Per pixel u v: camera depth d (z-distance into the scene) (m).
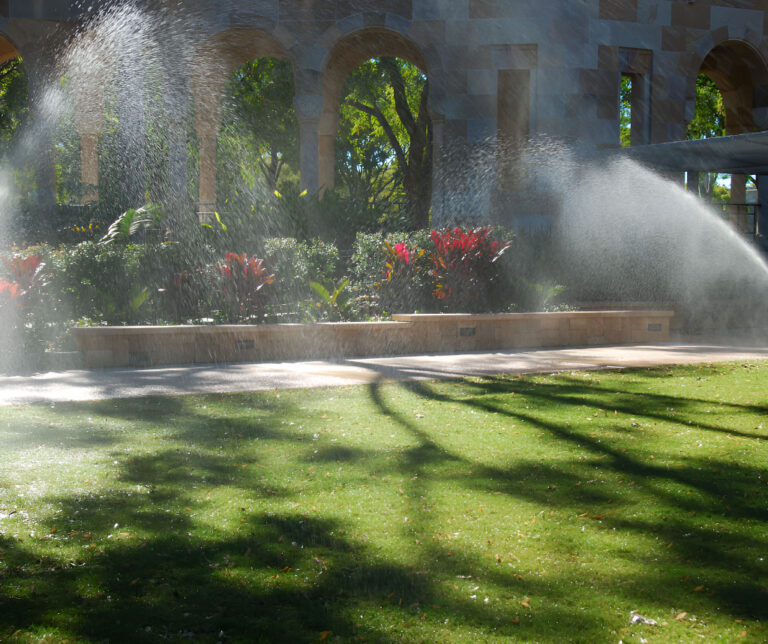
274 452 5.18
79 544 3.49
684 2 20.41
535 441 5.52
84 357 9.17
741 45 21.59
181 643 2.62
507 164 19.36
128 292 11.20
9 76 31.64
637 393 7.54
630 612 2.88
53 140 20.19
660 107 20.45
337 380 8.26
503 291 13.18
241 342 9.95
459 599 2.98
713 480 4.59
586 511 4.02
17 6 19.28
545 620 2.81
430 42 19.19
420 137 29.22
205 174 23.97
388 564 3.31
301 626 2.76
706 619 2.82
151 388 7.64
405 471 4.74
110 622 2.77
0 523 3.74
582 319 12.47
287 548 3.47
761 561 3.36
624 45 19.84
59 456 4.98
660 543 3.58
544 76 19.17
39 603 2.91
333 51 19.61
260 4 19.23
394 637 2.68
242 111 33.44
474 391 7.62
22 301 9.29
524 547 3.51
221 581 3.12
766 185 20.92
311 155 19.41
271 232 16.33
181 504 4.07
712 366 9.57
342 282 11.85
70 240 17.44
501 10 19.12
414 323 11.09
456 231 13.27
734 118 23.94
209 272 11.57
